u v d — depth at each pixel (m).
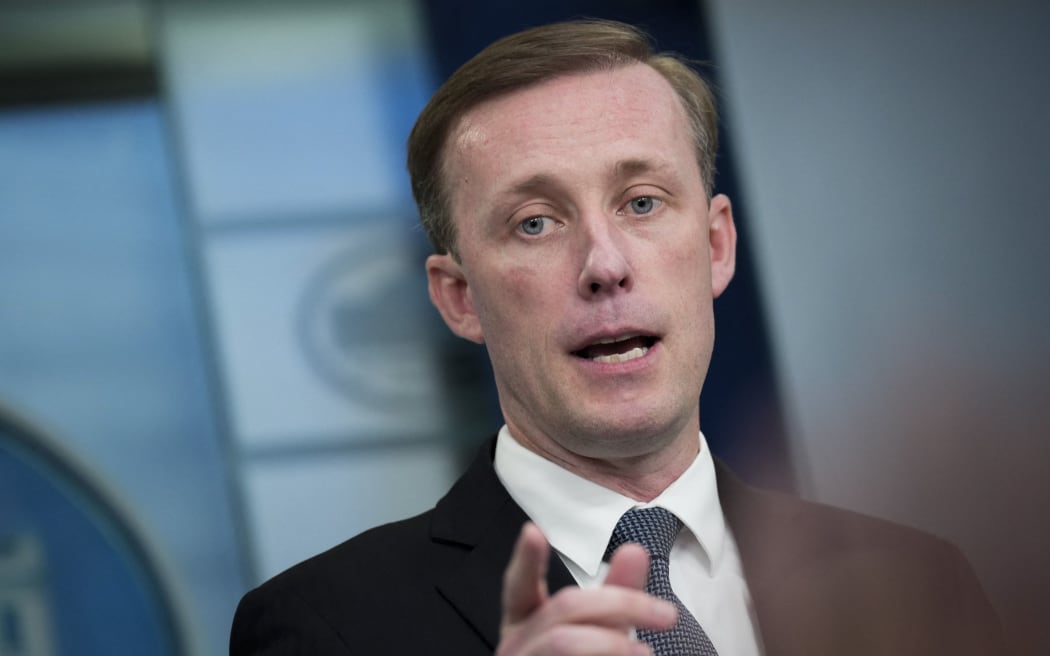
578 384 2.52
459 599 2.51
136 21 8.34
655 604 1.72
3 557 8.16
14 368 8.33
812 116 6.74
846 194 6.58
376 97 8.57
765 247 6.72
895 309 1.66
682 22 7.17
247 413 8.42
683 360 2.56
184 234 8.52
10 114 8.42
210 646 8.22
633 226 2.58
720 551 2.70
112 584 8.21
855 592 2.54
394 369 8.48
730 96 6.85
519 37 2.73
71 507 8.27
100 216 8.49
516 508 2.68
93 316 8.45
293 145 8.56
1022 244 6.11
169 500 8.31
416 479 8.38
